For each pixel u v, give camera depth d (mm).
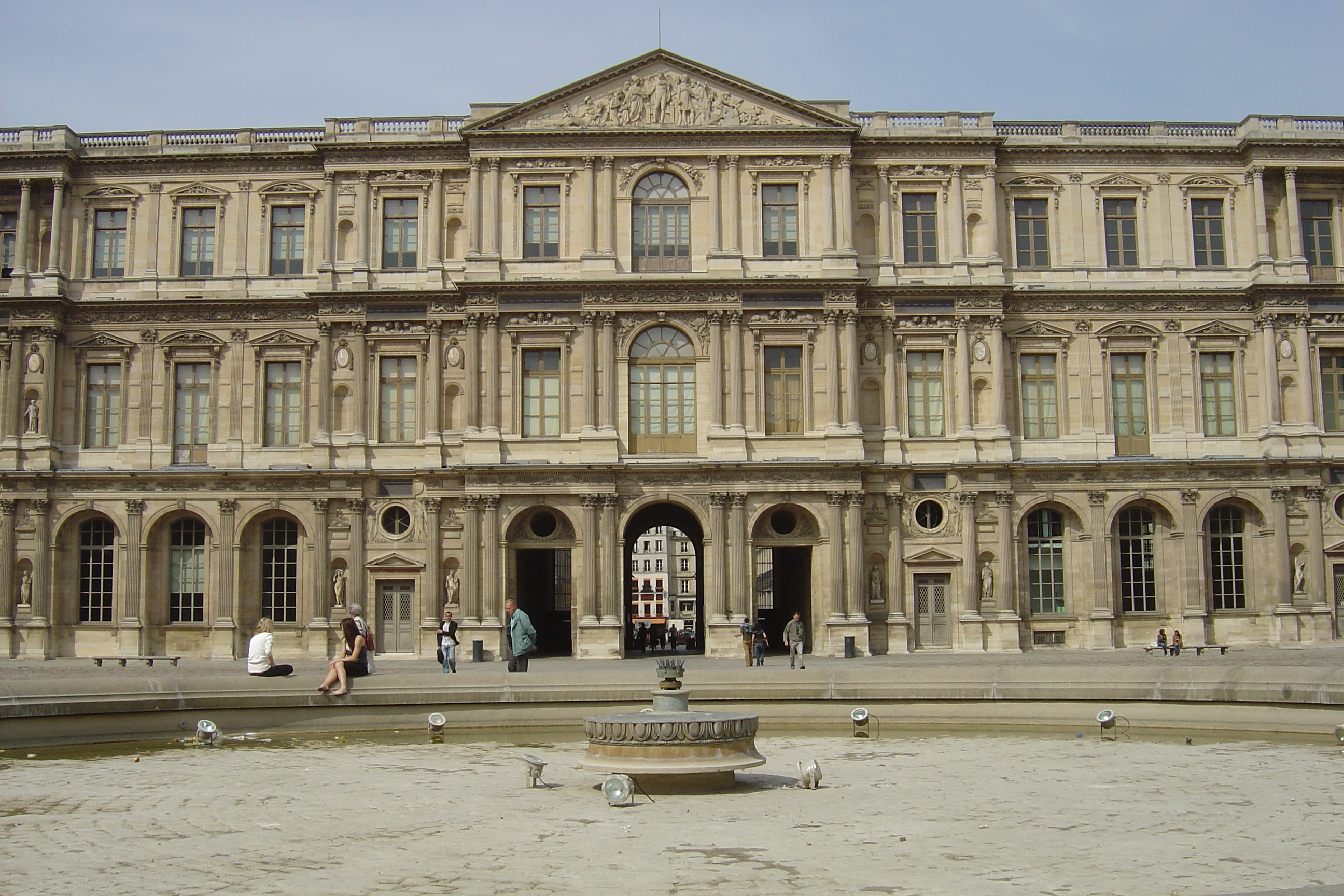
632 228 61312
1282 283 62188
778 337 60719
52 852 17531
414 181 62531
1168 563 62312
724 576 58844
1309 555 61656
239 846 17859
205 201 63656
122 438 62219
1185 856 17000
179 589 61938
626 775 21469
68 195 63406
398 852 17422
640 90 61812
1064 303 62938
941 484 61406
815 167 61688
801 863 16656
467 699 30688
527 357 60750
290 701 30188
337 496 60906
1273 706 28875
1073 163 64250
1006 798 21469
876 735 30109
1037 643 61562
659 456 59656
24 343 62000
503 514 59281
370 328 61719
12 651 60344
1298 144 63281
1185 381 63062
